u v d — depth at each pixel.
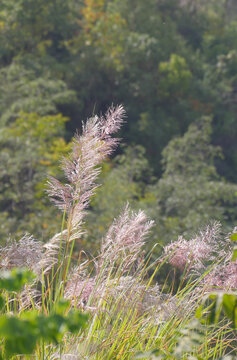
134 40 25.17
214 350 2.65
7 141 13.19
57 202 2.66
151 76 25.03
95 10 26.55
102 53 24.86
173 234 10.09
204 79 27.48
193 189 13.90
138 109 25.02
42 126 14.58
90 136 2.59
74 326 1.16
